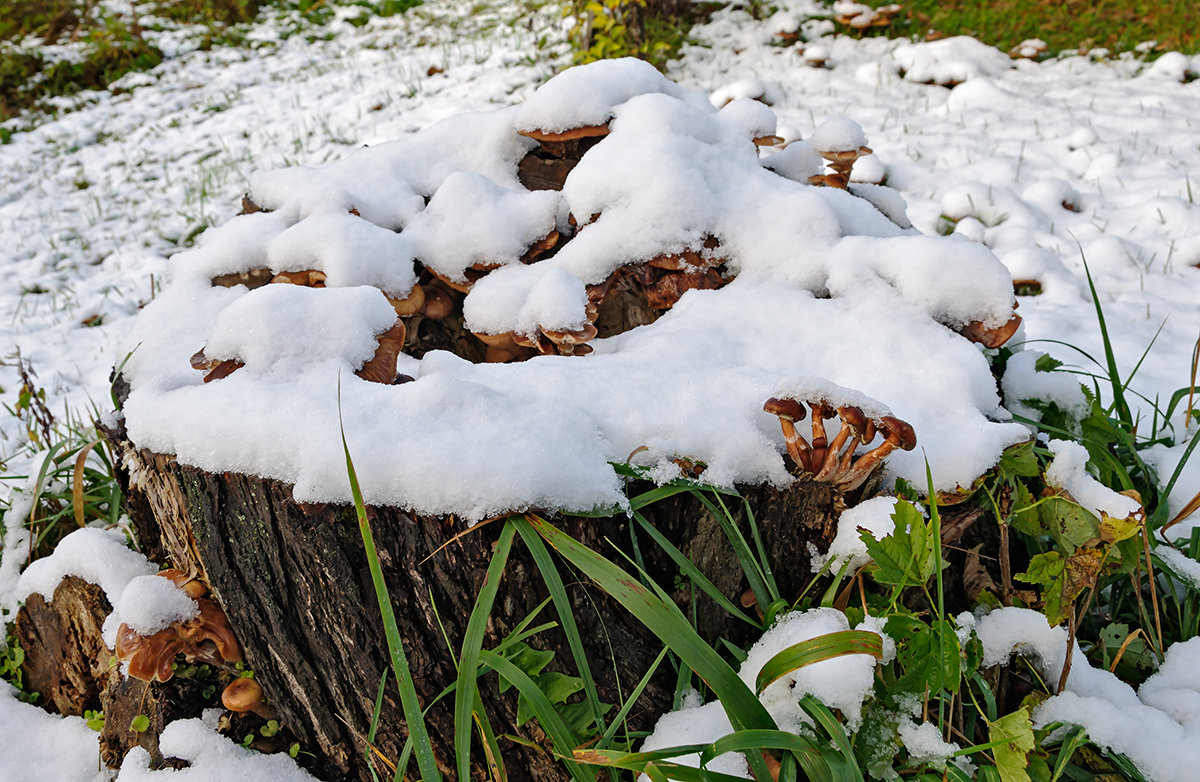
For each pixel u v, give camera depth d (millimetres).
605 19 3236
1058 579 981
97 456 1470
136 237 2736
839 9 3613
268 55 4137
